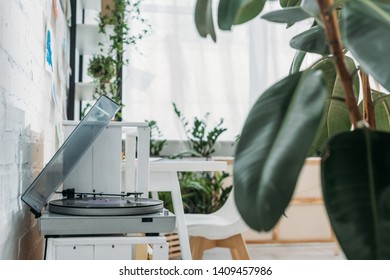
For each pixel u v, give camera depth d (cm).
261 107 68
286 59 456
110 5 312
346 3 68
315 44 90
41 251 198
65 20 289
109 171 157
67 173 131
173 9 439
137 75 434
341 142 65
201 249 265
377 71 60
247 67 452
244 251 263
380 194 61
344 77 66
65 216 122
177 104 440
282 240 430
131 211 125
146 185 160
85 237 124
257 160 61
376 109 108
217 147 449
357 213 60
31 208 123
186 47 441
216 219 283
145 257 185
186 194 389
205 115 444
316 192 427
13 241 130
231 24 76
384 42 61
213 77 446
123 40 323
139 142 160
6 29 115
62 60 273
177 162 194
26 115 149
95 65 310
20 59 136
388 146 64
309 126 62
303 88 67
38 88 176
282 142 62
